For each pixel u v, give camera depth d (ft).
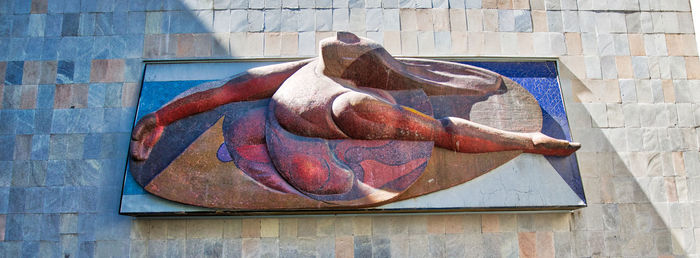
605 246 20.38
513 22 23.41
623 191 21.07
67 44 22.81
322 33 22.91
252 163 19.43
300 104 19.67
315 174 18.93
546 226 20.47
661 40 23.38
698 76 22.86
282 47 22.67
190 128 20.27
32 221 20.38
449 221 20.30
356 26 23.07
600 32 23.40
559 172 20.18
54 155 21.17
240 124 20.11
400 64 21.21
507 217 20.47
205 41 22.76
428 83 20.98
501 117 20.90
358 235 20.04
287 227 20.11
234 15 23.16
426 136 19.71
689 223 20.79
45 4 23.40
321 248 19.89
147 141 20.12
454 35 23.06
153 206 19.34
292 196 18.85
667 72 22.88
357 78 20.63
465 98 21.08
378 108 19.33
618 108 22.22
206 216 19.99
